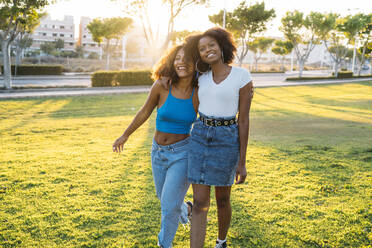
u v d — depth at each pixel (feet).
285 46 183.21
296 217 10.52
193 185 8.00
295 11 112.68
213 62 7.51
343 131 28.55
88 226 9.93
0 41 63.00
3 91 61.46
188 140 8.30
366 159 18.11
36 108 45.52
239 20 100.22
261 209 11.17
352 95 69.51
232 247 8.75
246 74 7.47
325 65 323.16
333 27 113.70
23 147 22.47
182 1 77.97
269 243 8.93
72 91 66.69
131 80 77.36
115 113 42.32
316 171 15.88
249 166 16.85
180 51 7.94
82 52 239.91
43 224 9.99
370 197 12.19
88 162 17.69
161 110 8.29
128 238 9.20
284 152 20.07
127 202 11.88
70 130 30.09
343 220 10.21
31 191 12.94
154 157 8.61
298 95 68.64
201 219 7.86
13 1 58.49
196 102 8.20
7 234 9.34
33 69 107.14
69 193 12.73
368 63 268.21
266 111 44.06
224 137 7.54
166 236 8.07
